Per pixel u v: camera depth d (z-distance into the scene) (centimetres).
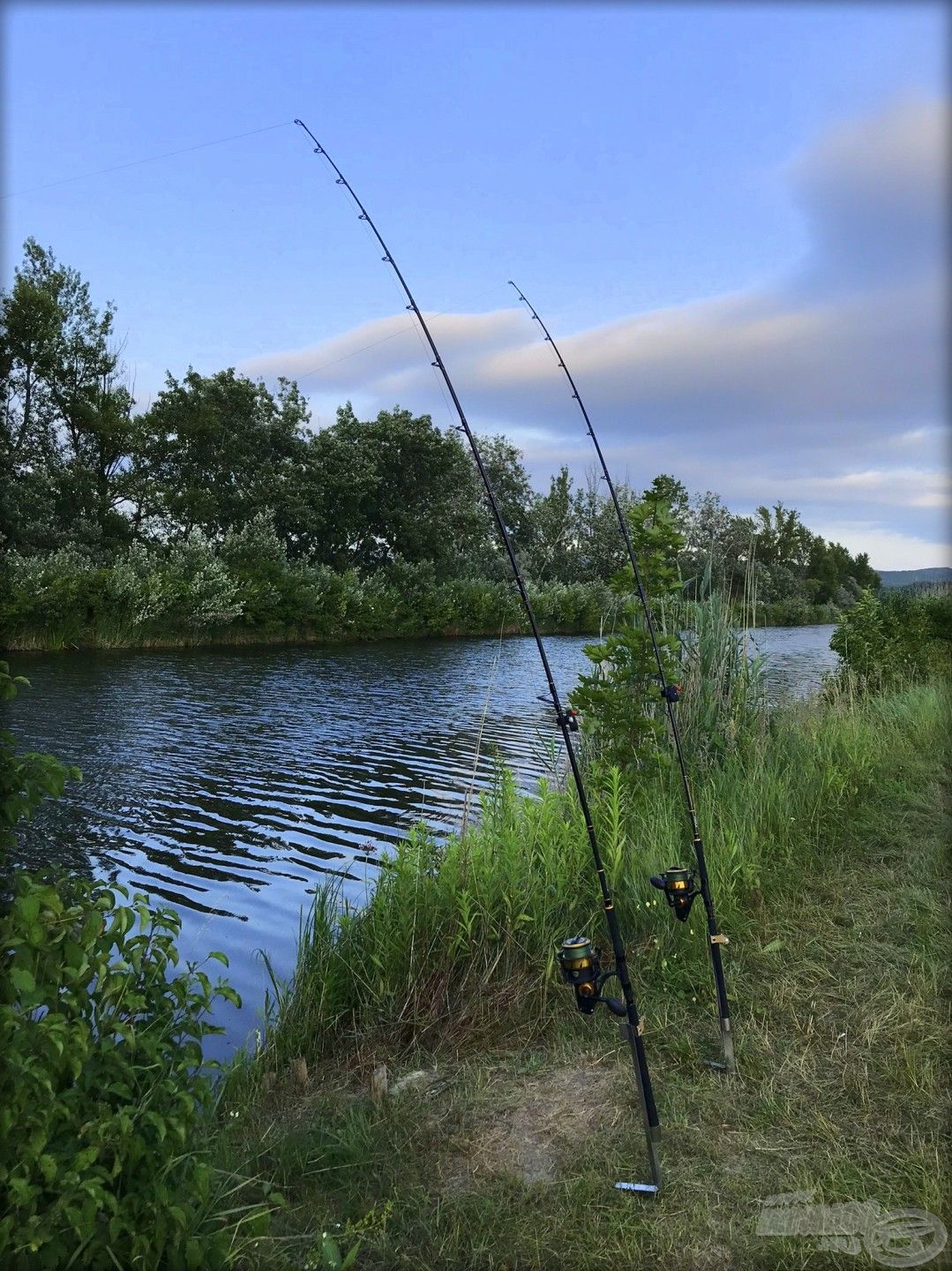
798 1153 268
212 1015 421
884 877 492
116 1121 204
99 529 2920
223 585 2650
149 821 775
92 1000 228
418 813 814
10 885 249
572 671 2134
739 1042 332
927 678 1274
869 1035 325
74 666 1972
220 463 3594
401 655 2548
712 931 326
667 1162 268
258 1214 225
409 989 379
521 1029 359
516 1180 261
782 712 818
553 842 459
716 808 553
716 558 786
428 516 4031
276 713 1398
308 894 602
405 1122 296
